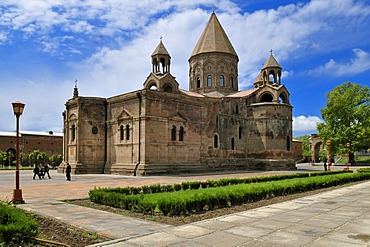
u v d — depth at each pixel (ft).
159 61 155.63
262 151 168.55
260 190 62.08
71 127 145.69
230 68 189.47
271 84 180.96
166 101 135.54
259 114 170.81
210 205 51.21
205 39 189.57
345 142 214.07
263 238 32.78
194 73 190.60
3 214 34.17
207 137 154.20
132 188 64.80
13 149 291.38
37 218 42.63
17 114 58.34
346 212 47.19
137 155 129.18
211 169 153.69
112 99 143.33
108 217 43.62
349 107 218.18
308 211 48.11
